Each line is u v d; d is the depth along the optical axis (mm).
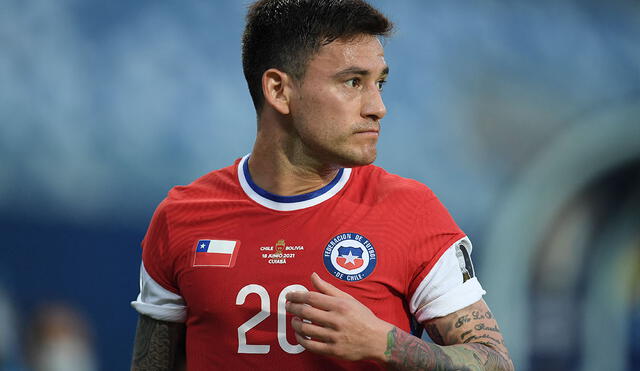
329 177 6520
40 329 18250
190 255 6406
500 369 5898
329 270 6094
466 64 23109
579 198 23234
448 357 5715
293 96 6285
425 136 22422
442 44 23016
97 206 19219
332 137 6113
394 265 6117
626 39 24562
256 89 6641
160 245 6613
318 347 5531
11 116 18828
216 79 20797
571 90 23781
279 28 6355
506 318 22031
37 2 19406
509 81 23359
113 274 19125
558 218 22984
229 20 21141
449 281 6156
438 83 22781
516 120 23219
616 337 22312
